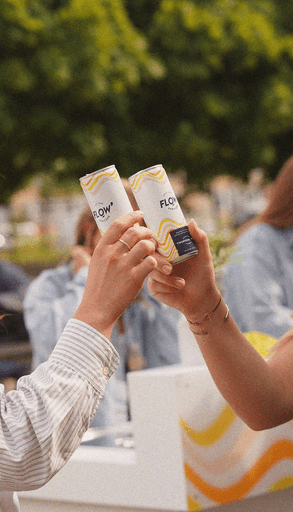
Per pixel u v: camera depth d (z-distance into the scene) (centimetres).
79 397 103
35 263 891
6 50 857
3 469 103
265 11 1084
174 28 977
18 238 903
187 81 974
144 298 326
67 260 345
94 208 119
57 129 866
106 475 177
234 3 1044
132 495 171
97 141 890
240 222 571
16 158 869
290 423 182
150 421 167
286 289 313
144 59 928
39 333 325
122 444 198
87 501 180
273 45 1009
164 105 984
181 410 162
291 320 303
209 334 140
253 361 143
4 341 367
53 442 101
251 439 174
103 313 107
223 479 167
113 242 109
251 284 305
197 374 166
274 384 144
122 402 302
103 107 909
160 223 122
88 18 893
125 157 938
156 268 124
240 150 1020
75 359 105
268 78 1028
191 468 162
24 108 859
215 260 201
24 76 843
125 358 315
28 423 103
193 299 136
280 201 313
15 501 132
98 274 108
